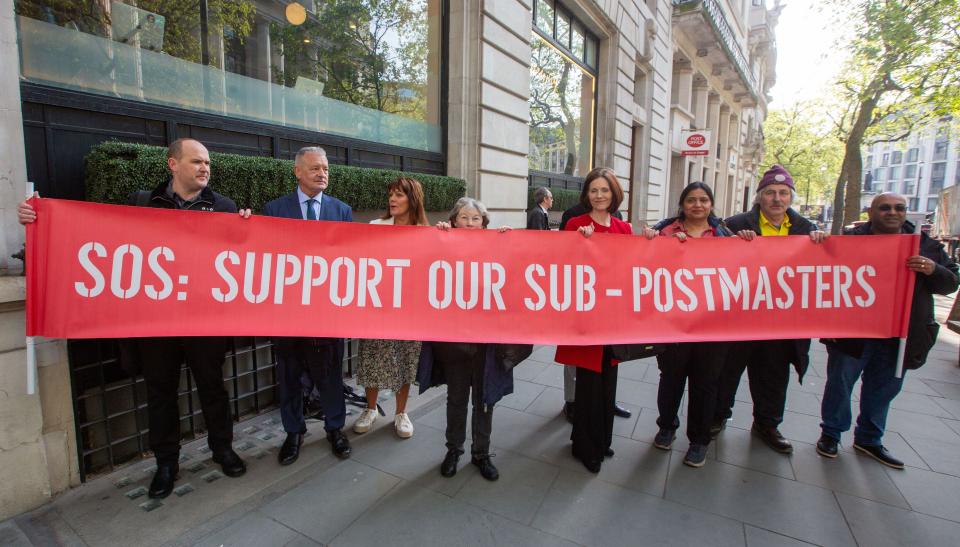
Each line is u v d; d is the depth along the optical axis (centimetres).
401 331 259
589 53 959
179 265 235
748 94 2325
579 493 262
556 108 865
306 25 446
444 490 263
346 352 430
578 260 271
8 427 226
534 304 268
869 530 232
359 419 335
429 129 586
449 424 278
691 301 279
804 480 278
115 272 225
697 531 230
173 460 259
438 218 566
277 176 348
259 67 407
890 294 283
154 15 328
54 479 246
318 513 240
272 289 248
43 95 265
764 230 317
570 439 328
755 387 325
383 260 259
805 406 392
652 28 1138
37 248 212
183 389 319
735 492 264
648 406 387
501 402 392
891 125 1571
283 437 322
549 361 504
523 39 656
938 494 263
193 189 247
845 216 1398
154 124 323
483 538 223
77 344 263
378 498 254
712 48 1583
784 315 284
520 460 298
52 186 271
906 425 355
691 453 294
